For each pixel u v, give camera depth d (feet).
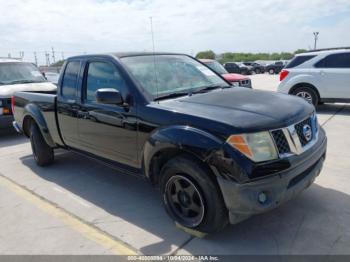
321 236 10.02
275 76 105.81
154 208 12.46
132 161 12.03
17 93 18.78
